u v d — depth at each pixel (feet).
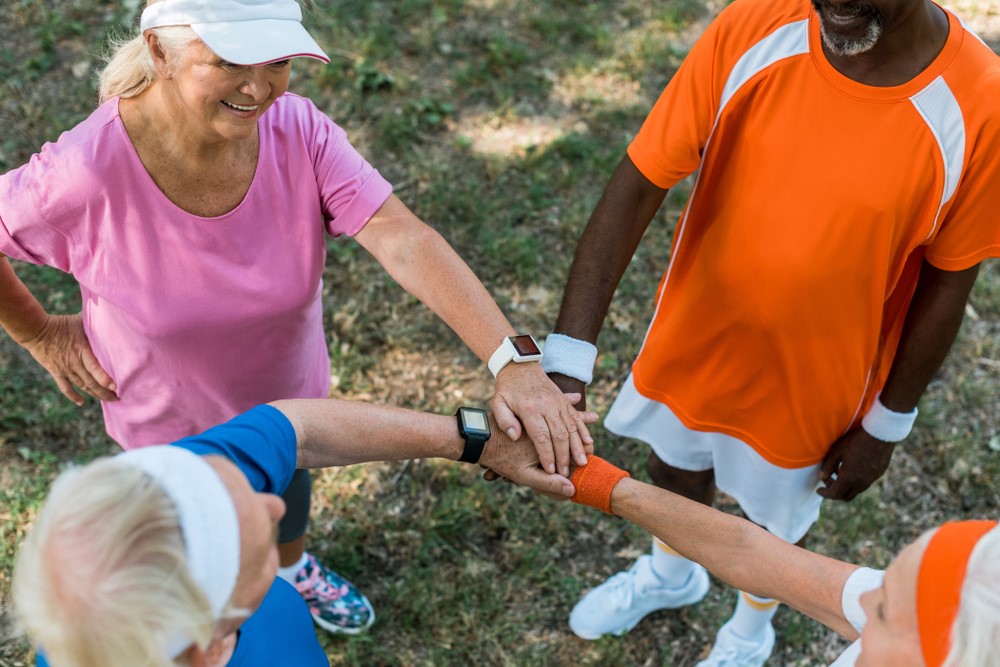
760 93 6.07
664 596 9.39
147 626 3.21
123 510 3.26
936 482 10.84
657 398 7.78
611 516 10.35
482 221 12.99
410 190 13.30
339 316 11.73
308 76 14.61
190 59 5.41
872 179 5.84
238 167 6.24
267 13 5.44
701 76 6.28
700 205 6.79
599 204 6.91
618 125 14.57
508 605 9.67
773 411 7.13
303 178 6.48
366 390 11.27
